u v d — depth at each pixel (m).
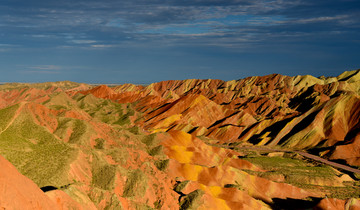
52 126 92.25
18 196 35.34
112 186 59.88
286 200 86.44
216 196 74.19
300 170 117.56
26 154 58.88
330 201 80.62
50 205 39.47
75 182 55.78
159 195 63.66
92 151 68.81
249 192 87.06
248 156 137.38
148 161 86.50
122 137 107.38
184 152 112.56
